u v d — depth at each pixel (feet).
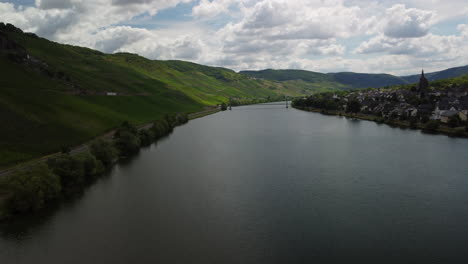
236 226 188.75
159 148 413.39
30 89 520.42
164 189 250.57
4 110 383.04
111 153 321.52
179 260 155.22
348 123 636.07
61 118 430.20
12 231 183.62
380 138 449.89
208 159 348.18
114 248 166.09
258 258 156.35
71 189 249.14
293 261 153.79
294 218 197.67
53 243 170.71
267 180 270.67
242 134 528.22
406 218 194.18
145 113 655.76
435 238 171.12
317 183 260.01
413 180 259.80
